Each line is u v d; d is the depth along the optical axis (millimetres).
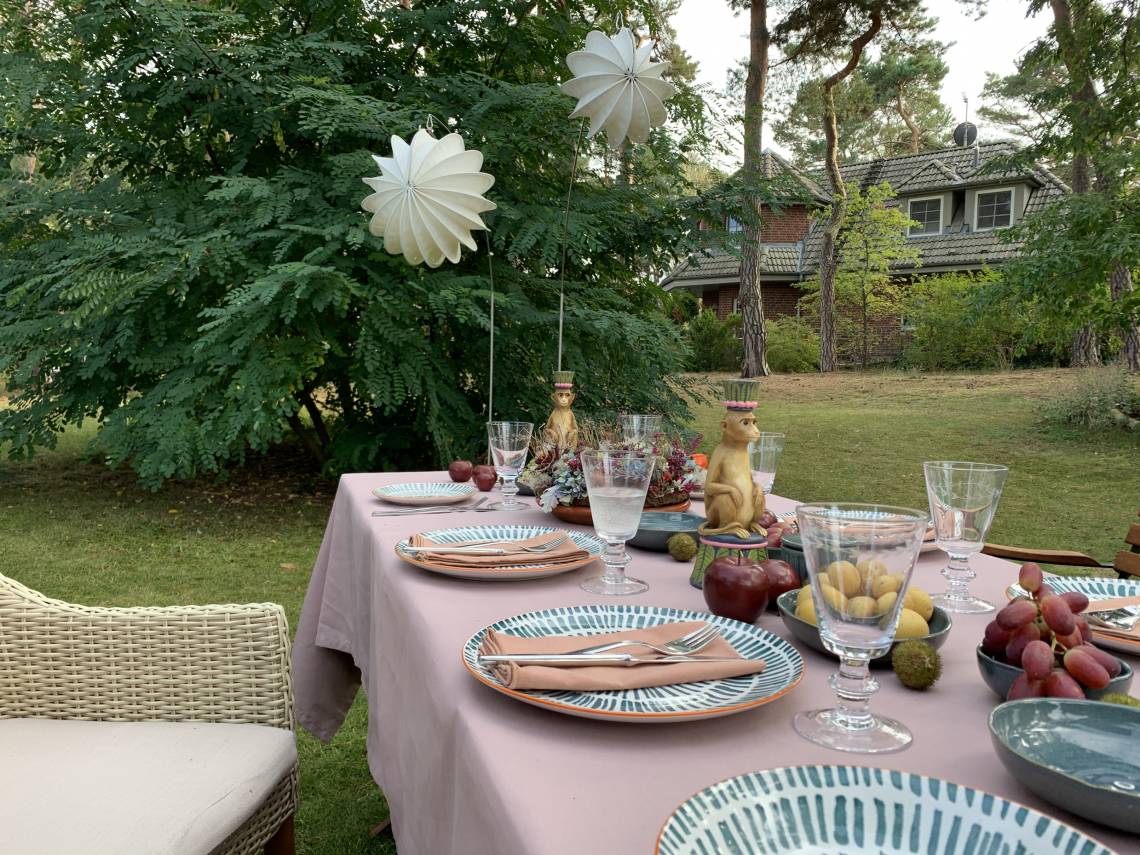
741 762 741
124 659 1473
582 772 722
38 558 4574
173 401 4949
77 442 8461
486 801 721
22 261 5609
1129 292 8992
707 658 926
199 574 4332
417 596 1265
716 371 18969
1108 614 1090
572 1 6125
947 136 32719
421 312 5203
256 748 1346
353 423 6359
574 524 1829
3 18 5793
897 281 20422
